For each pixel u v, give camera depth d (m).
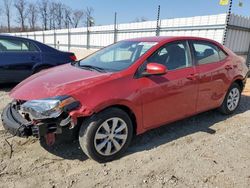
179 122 4.52
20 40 6.36
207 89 4.18
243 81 5.02
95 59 4.11
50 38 28.89
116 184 2.73
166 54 3.71
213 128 4.31
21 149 3.35
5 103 5.29
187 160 3.24
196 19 11.55
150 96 3.35
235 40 11.24
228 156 3.38
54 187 2.64
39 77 3.47
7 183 2.66
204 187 2.72
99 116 2.96
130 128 3.27
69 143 3.54
